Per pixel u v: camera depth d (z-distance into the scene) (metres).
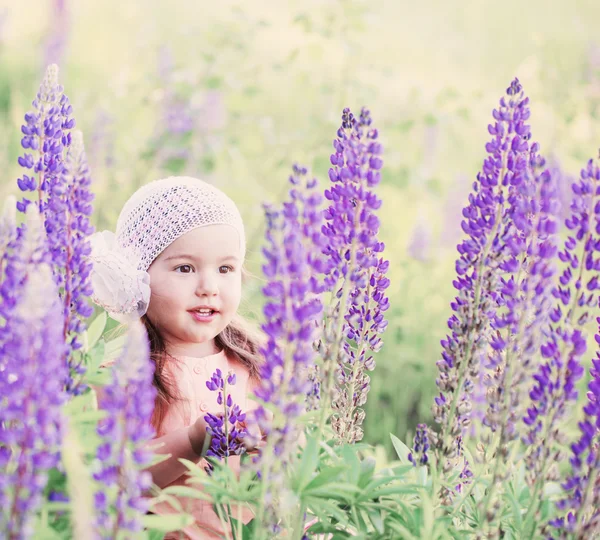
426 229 7.10
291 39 9.00
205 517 3.04
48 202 2.48
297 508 2.51
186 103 7.23
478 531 2.35
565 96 8.24
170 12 10.21
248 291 4.25
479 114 8.78
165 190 3.27
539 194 2.35
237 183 7.51
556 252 2.29
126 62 9.29
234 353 3.54
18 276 2.06
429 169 7.75
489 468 2.75
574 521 2.32
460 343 2.59
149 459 1.88
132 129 7.81
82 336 2.62
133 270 3.13
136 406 1.87
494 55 10.55
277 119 7.78
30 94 9.00
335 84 7.61
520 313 2.35
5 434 1.81
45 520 1.96
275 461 2.16
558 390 2.25
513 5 10.74
